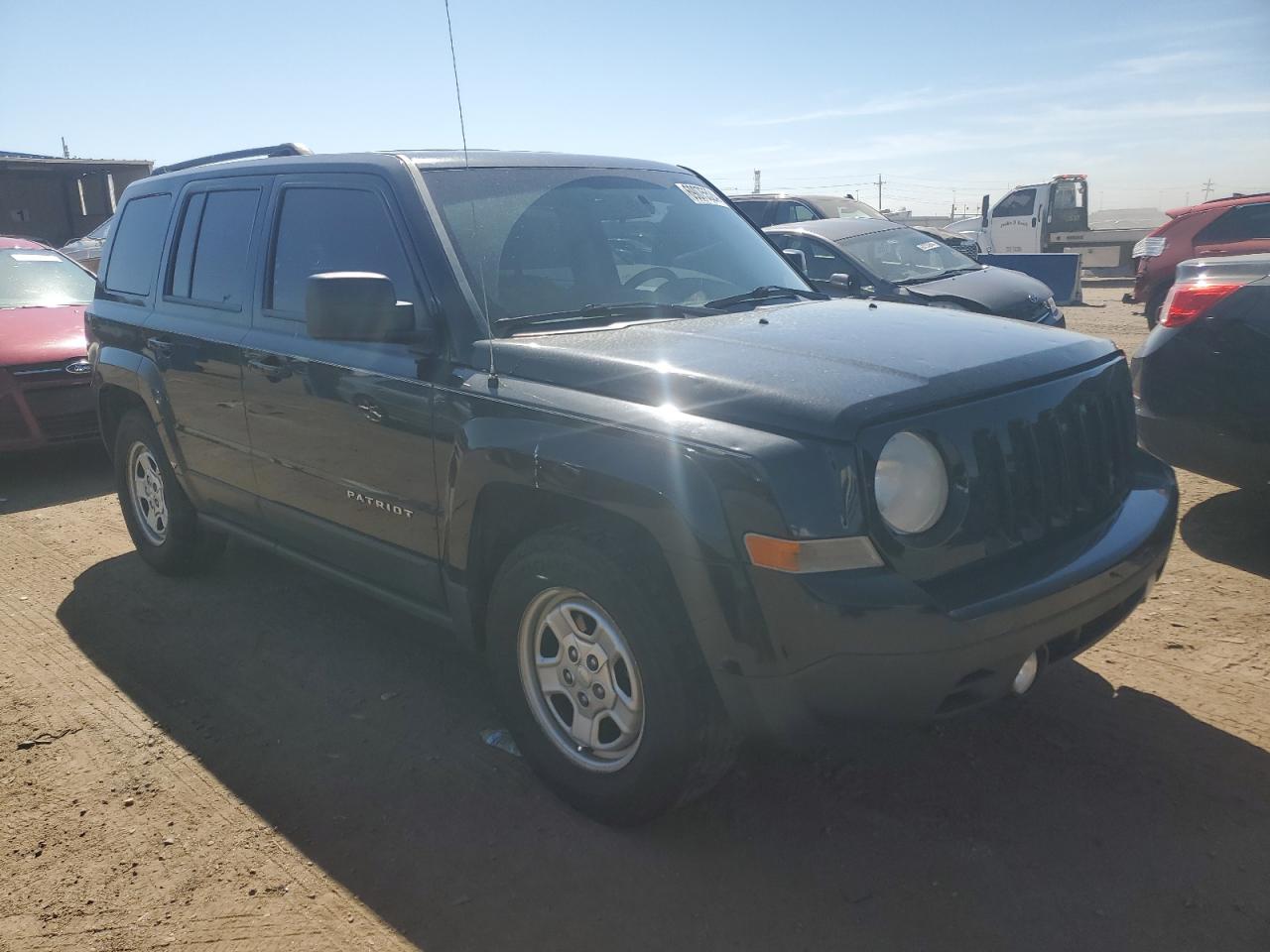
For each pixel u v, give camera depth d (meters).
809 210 13.23
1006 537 2.76
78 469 7.79
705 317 3.50
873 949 2.52
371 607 4.82
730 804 3.13
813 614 2.46
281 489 4.11
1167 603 4.40
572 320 3.43
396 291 3.51
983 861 2.83
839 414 2.53
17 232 22.00
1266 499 5.75
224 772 3.43
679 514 2.58
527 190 3.78
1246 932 2.52
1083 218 25.70
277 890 2.83
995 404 2.78
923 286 9.59
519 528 3.23
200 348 4.38
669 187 4.29
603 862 2.89
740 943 2.56
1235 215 12.40
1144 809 3.02
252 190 4.31
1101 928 2.55
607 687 2.96
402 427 3.40
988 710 3.21
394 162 3.69
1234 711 3.52
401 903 2.75
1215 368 4.61
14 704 3.94
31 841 3.09
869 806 3.10
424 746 3.56
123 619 4.74
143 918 2.73
